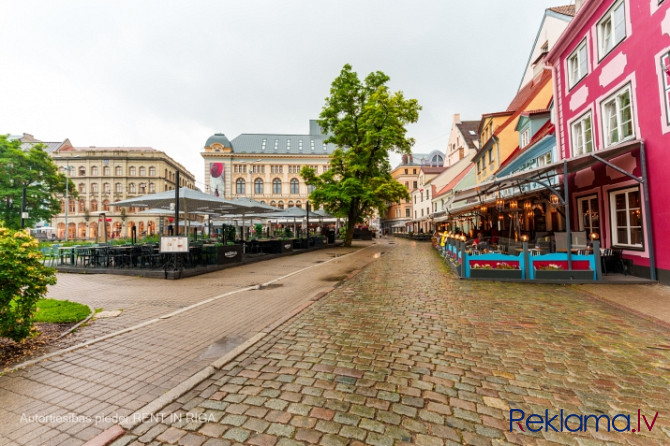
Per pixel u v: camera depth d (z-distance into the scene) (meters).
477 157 23.17
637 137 7.62
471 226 25.80
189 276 9.78
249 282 8.84
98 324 4.96
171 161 58.75
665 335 4.20
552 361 3.46
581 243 8.31
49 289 7.81
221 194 58.06
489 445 2.15
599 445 2.15
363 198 22.14
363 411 2.57
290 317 5.23
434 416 2.49
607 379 3.06
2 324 3.58
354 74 23.08
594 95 9.32
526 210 14.16
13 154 28.92
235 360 3.60
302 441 2.22
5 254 3.58
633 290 6.72
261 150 63.00
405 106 21.55
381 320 5.04
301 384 3.03
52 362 3.57
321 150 64.62
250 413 2.57
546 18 17.73
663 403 2.65
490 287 7.50
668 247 6.86
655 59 7.06
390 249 21.56
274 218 24.81
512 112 19.73
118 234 52.53
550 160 12.67
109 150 53.78
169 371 3.35
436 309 5.64
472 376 3.15
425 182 46.47
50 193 32.47
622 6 8.20
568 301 6.05
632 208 8.03
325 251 20.39
